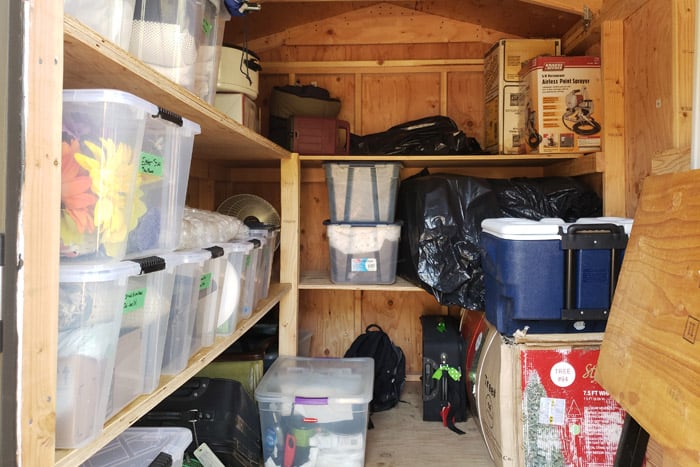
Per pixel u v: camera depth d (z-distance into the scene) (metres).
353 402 1.97
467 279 2.43
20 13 0.68
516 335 1.89
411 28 3.16
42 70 0.71
